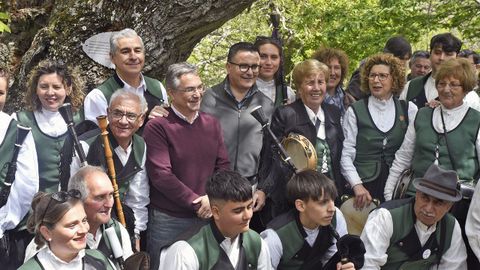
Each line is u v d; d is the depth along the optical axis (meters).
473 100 5.24
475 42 10.68
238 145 4.69
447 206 3.97
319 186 3.86
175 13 5.80
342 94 5.68
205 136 4.41
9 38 6.72
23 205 4.02
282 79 5.21
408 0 9.70
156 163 4.27
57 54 6.02
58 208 3.09
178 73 4.34
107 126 4.19
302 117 4.75
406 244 4.06
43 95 4.25
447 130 4.66
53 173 4.23
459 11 9.80
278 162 4.48
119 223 3.73
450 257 4.17
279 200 4.44
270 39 5.20
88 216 3.49
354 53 10.17
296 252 3.97
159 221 4.32
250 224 4.69
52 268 3.12
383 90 4.92
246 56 4.69
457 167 4.62
